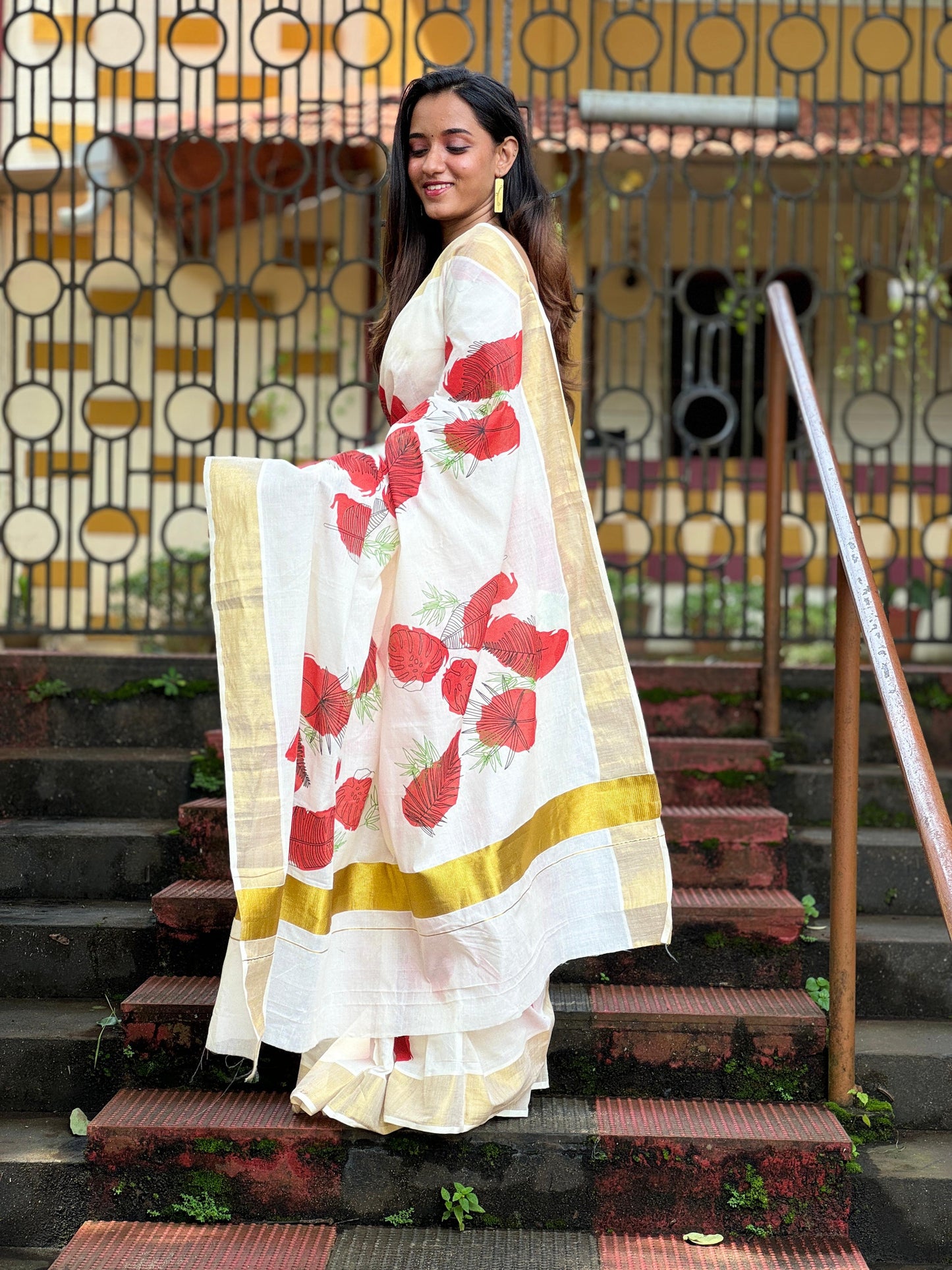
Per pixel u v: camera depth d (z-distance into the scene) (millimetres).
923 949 2895
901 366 7102
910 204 6609
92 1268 2238
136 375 6734
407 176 2666
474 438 2402
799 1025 2619
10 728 3654
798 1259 2318
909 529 4258
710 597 6629
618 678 2541
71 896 3139
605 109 4316
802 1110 2566
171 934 2824
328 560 2375
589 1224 2420
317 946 2350
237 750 2346
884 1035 2773
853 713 2580
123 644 6320
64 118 6215
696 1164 2410
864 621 2422
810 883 3205
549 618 2510
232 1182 2420
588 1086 2629
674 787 3320
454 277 2453
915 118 6012
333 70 6340
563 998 2719
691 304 7586
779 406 3529
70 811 3410
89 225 6590
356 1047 2488
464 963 2352
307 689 2391
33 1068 2666
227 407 6848
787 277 7457
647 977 2834
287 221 6871
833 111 6000
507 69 4207
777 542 3547
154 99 4141
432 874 2334
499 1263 2275
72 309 4027
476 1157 2414
